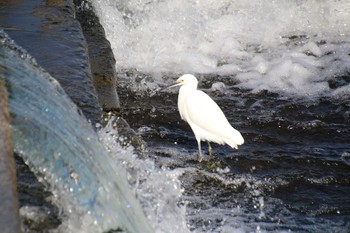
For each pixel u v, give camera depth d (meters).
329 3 19.72
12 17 13.58
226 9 19.31
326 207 10.48
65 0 14.93
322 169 11.74
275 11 19.42
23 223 7.04
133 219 7.79
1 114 7.42
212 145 12.67
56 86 9.82
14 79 9.20
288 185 11.12
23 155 7.92
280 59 17.28
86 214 7.29
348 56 17.52
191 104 12.02
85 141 8.55
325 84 15.76
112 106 11.61
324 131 13.37
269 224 9.86
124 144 9.83
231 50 17.70
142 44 17.47
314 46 18.02
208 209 10.18
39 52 11.96
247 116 14.04
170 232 8.59
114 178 8.23
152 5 18.75
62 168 7.76
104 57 13.86
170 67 16.58
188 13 18.78
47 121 8.47
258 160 11.96
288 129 13.44
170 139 12.86
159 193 8.99
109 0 18.38
